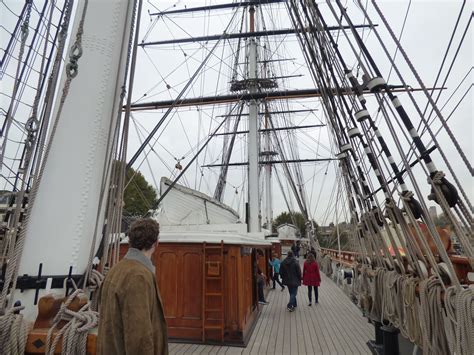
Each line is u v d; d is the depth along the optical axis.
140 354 1.77
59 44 2.63
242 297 6.23
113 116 2.90
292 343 6.20
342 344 6.15
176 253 6.40
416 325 2.99
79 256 2.60
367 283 5.33
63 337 2.07
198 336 6.07
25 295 2.41
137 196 27.67
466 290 2.09
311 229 25.48
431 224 2.66
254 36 20.31
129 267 2.00
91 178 2.75
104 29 3.07
